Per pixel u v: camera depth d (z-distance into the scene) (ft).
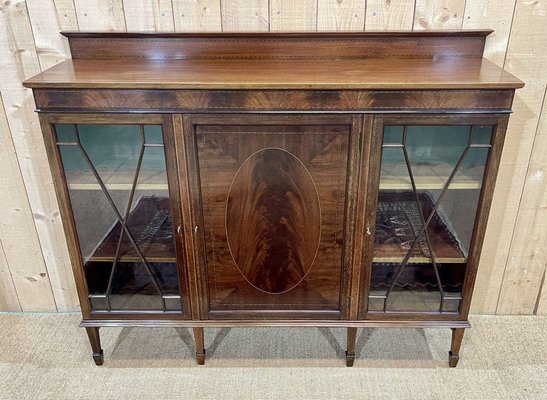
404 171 4.82
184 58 5.36
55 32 5.40
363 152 4.65
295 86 4.32
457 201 5.01
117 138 4.71
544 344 6.30
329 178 4.80
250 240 5.14
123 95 4.44
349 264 5.22
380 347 6.27
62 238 6.54
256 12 5.27
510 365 5.97
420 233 5.17
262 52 5.31
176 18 5.32
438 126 4.57
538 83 5.50
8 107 5.74
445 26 5.31
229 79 4.45
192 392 5.64
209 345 6.31
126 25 5.37
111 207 5.10
